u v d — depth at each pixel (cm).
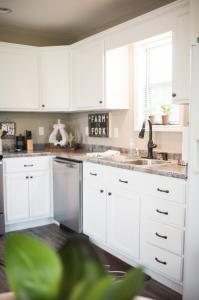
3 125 397
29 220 359
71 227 335
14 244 52
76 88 373
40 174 360
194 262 194
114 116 365
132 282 51
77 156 325
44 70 383
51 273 51
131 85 339
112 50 319
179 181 209
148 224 238
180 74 239
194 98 185
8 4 312
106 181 282
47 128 432
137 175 245
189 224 196
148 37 268
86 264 56
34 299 49
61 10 330
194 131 187
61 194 350
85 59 354
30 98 380
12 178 341
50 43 427
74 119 435
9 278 51
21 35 404
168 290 225
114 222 275
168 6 244
